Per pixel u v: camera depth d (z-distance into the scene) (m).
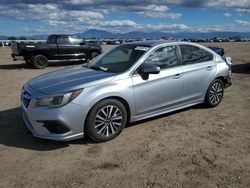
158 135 5.48
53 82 5.18
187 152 4.80
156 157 4.64
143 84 5.52
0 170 4.30
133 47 6.14
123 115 5.32
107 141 5.22
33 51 16.30
